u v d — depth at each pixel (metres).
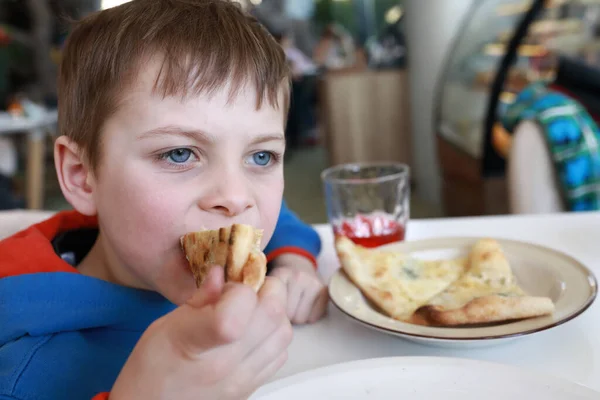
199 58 0.53
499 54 2.51
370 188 0.85
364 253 0.66
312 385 0.42
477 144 2.38
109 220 0.55
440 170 2.97
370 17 6.65
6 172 3.35
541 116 1.39
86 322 0.57
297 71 5.88
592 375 0.47
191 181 0.51
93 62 0.57
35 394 0.48
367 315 0.55
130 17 0.59
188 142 0.51
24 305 0.54
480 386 0.41
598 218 0.94
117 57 0.55
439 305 0.56
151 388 0.37
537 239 0.85
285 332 0.40
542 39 2.17
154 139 0.51
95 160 0.56
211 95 0.52
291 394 0.41
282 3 7.61
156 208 0.50
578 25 2.16
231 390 0.38
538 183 1.39
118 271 0.64
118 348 0.59
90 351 0.55
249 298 0.34
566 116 1.38
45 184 4.09
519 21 2.19
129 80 0.53
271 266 0.74
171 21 0.58
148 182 0.51
